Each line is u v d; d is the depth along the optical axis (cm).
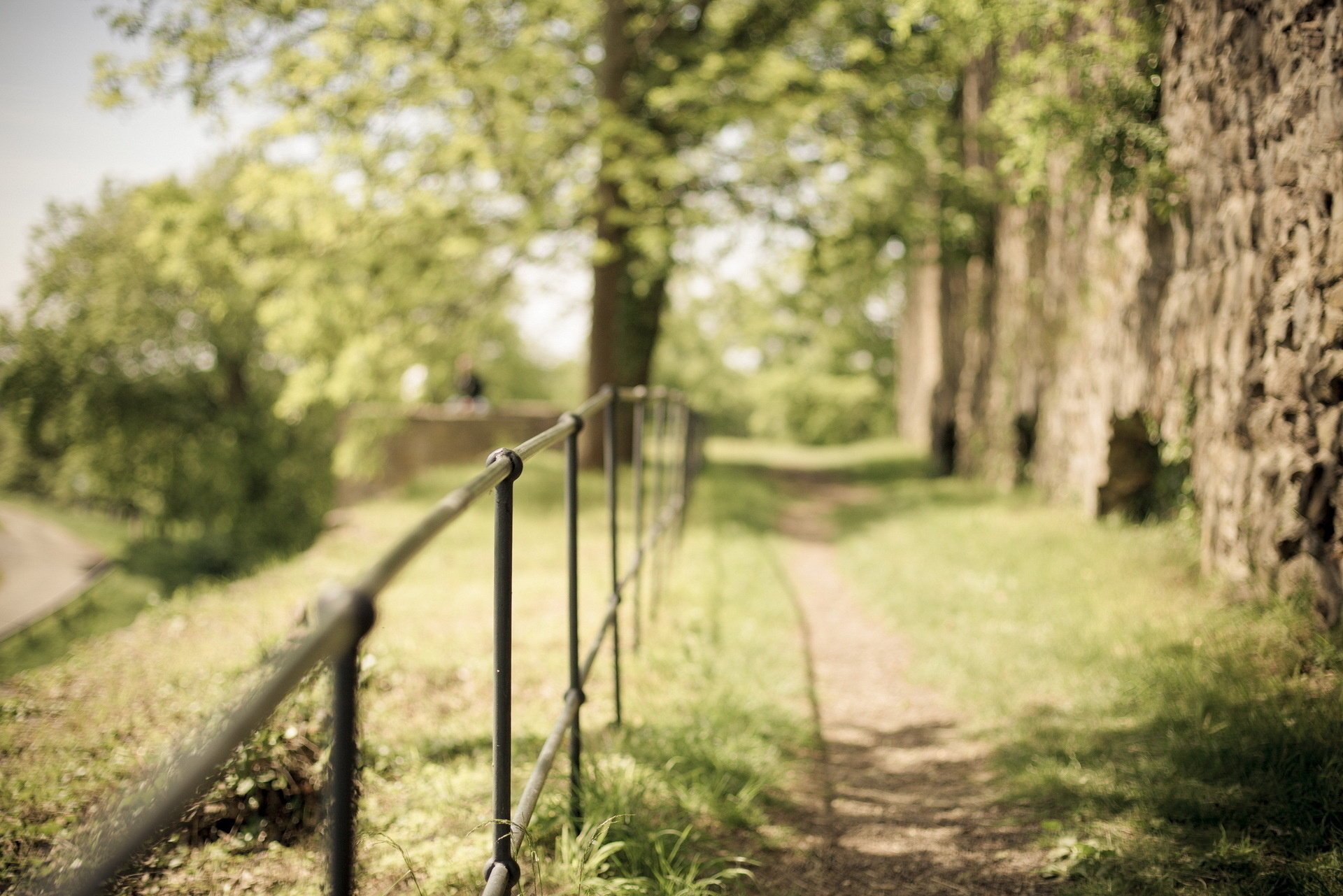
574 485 342
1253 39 539
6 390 2945
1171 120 643
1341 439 470
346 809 136
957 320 1775
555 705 476
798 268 1524
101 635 657
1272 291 520
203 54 1048
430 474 1691
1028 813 372
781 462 2741
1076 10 670
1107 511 909
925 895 319
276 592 759
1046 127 666
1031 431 1247
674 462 833
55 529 5788
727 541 1016
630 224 1362
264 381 3209
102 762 367
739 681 536
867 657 635
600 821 327
